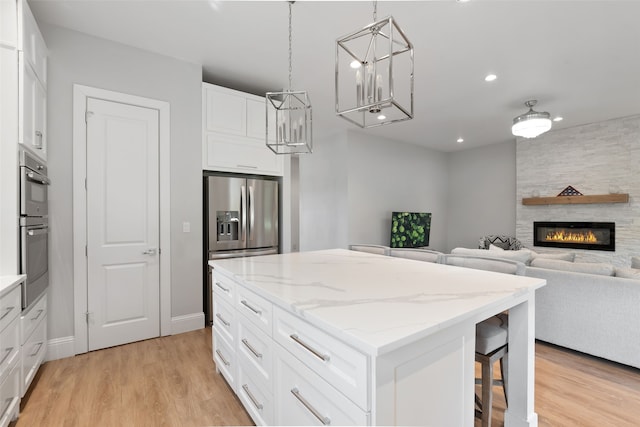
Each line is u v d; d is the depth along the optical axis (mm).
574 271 2664
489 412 1518
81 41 2598
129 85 2809
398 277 1618
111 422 1714
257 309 1526
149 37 2688
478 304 1153
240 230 3480
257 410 1559
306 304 1160
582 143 5090
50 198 2451
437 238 7137
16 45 1904
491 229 6531
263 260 2217
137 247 2834
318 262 2131
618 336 2361
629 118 4633
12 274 1861
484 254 3238
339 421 981
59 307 2482
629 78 3371
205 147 3232
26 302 1883
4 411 1599
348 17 2393
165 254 2971
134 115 2836
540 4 2209
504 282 1499
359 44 2785
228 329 1936
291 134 1987
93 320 2625
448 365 1088
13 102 1892
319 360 1070
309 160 6395
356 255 2479
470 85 3598
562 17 2352
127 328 2777
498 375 2295
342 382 963
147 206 2889
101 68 2682
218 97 3318
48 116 2447
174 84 3043
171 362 2420
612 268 2508
